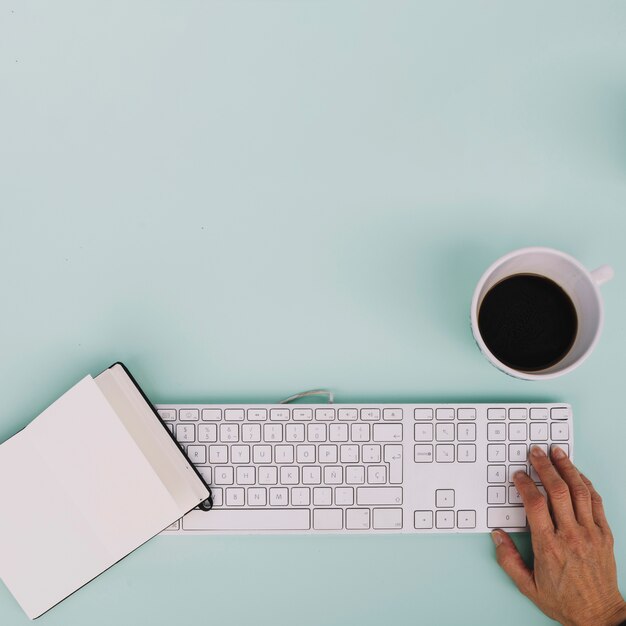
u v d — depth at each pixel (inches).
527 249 22.3
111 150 27.2
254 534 26.2
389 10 27.2
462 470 26.1
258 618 27.1
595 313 22.8
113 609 27.0
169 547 27.2
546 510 25.1
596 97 27.3
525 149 27.4
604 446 27.2
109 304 27.3
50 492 24.9
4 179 27.3
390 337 27.3
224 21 27.2
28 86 27.3
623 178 27.4
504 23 27.3
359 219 27.3
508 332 24.4
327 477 26.1
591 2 27.2
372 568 27.2
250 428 26.1
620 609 25.1
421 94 27.3
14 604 26.7
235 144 27.3
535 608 27.1
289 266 27.3
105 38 27.2
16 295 27.3
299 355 27.3
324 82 27.2
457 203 27.3
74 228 27.3
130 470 24.6
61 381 27.3
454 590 27.2
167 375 27.3
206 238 27.3
